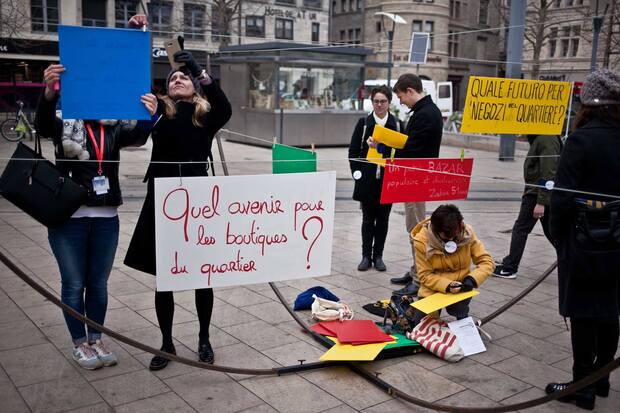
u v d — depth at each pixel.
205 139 3.53
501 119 4.00
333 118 18.98
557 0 20.98
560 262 3.15
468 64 36.56
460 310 3.96
